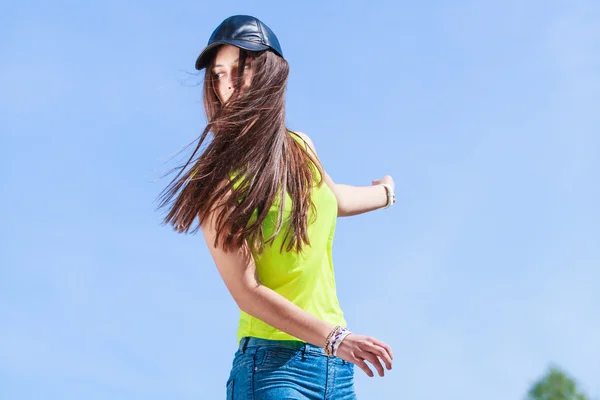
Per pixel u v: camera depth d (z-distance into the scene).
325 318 3.77
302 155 3.79
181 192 3.59
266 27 3.84
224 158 3.56
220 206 3.51
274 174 3.58
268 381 3.53
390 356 3.37
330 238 3.91
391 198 4.66
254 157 3.56
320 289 3.79
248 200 3.50
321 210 3.79
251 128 3.60
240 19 3.80
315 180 3.80
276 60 3.77
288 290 3.68
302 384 3.55
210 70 3.79
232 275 3.54
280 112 3.70
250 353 3.60
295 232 3.60
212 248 3.59
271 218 3.59
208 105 3.81
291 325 3.50
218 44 3.78
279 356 3.56
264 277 3.66
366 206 4.57
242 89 3.70
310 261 3.70
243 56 3.74
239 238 3.48
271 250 3.62
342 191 4.43
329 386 3.62
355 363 3.41
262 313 3.52
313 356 3.60
